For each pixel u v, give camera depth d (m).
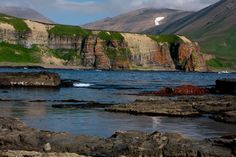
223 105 48.97
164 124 37.47
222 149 24.33
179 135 26.56
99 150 24.62
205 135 31.84
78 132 32.53
